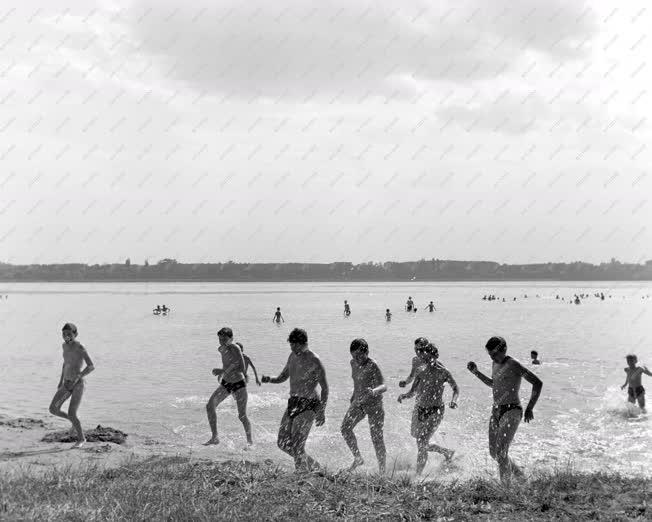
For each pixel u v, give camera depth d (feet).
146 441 34.50
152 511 18.51
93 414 43.45
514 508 19.98
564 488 21.97
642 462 30.68
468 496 21.29
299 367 27.22
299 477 23.53
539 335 114.83
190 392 53.31
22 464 26.30
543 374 63.77
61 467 25.12
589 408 45.42
